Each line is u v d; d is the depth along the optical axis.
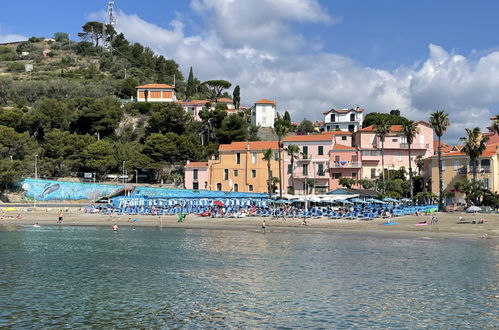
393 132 102.75
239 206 87.50
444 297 29.64
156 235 62.81
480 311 26.84
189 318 26.08
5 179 100.00
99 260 43.34
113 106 143.50
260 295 30.48
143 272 37.72
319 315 26.38
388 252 45.94
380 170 100.19
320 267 39.00
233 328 24.48
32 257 45.16
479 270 37.16
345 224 67.75
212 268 39.09
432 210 75.56
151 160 115.88
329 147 99.88
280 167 91.00
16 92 167.38
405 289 31.58
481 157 84.81
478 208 73.81
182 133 132.25
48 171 111.69
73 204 101.44
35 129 132.50
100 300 29.53
